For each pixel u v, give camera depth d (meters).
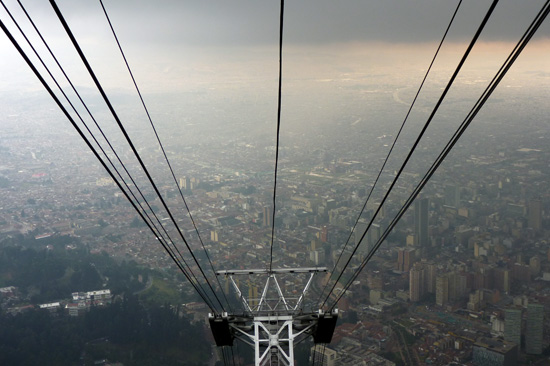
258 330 14.15
